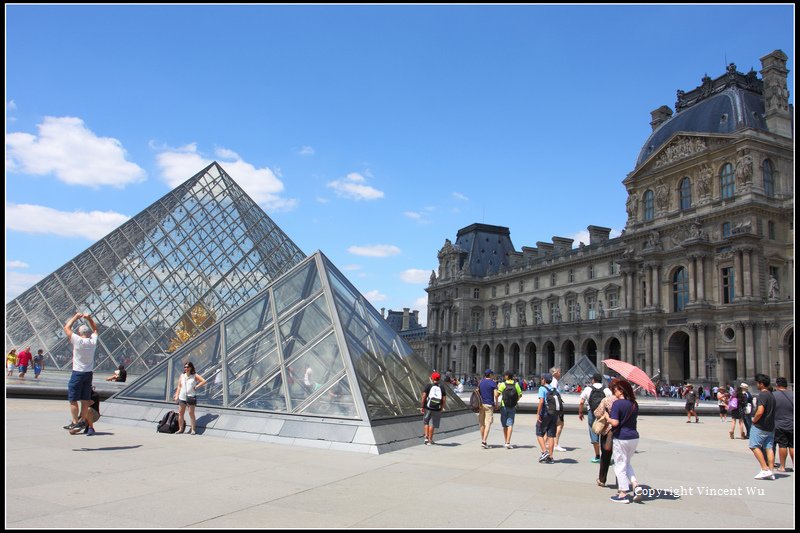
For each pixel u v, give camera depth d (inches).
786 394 721.0
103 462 596.1
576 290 4817.9
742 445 1112.2
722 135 3294.8
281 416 835.4
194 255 2333.9
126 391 1035.3
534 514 454.0
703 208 3390.7
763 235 3127.5
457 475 614.2
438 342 6515.8
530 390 4480.8
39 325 1940.2
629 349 3814.0
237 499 464.4
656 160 3801.7
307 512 432.1
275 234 2780.5
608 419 562.3
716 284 3255.4
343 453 735.1
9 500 432.1
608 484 598.2
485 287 6176.2
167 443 754.8
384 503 470.6
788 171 3277.6
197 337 1079.0
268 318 1042.1
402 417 875.4
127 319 2010.3
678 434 1311.5
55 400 1380.4
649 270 3683.6
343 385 847.7
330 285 1029.8
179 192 2529.5
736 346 3073.3
